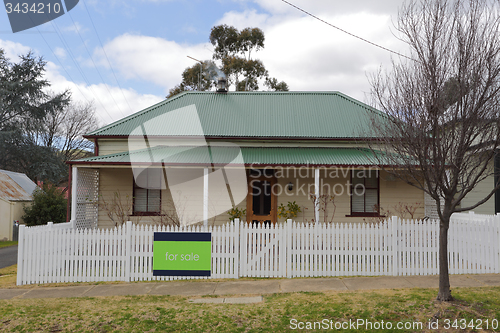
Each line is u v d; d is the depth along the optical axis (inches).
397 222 367.2
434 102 243.1
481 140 251.8
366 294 297.6
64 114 1600.6
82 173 539.5
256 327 238.8
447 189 261.6
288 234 370.6
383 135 295.7
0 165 1328.7
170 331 234.8
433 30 257.9
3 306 287.7
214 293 319.9
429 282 333.7
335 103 697.0
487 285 315.6
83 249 371.9
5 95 1318.9
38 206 813.2
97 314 265.0
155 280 367.2
